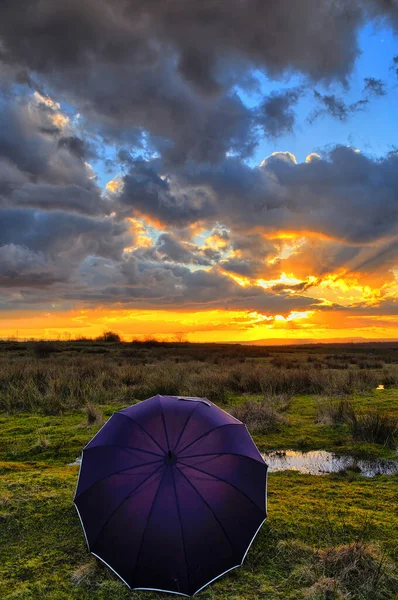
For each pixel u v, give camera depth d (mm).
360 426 8531
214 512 3389
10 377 14672
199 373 17312
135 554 3283
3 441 8219
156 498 3365
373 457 7227
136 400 11930
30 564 3869
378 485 5914
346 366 23109
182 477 3455
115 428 3951
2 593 3436
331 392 13180
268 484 5938
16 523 4555
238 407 9914
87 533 3521
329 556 3834
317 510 4871
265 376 14656
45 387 12977
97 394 12055
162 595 3459
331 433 8672
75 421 9711
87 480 3680
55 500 5074
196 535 3299
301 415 10367
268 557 3953
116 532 3373
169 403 4125
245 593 3459
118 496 3453
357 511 4863
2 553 4055
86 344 46438
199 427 3826
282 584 3574
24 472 6273
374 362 25234
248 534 3508
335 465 6867
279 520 4586
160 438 3699
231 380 14492
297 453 7516
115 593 3473
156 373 16344
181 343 49406
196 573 3258
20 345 43656
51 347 35156
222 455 3678
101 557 3430
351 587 3496
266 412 9484
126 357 29781
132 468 3557
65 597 3410
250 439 4078
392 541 4168
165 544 3264
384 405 11219
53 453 7492
